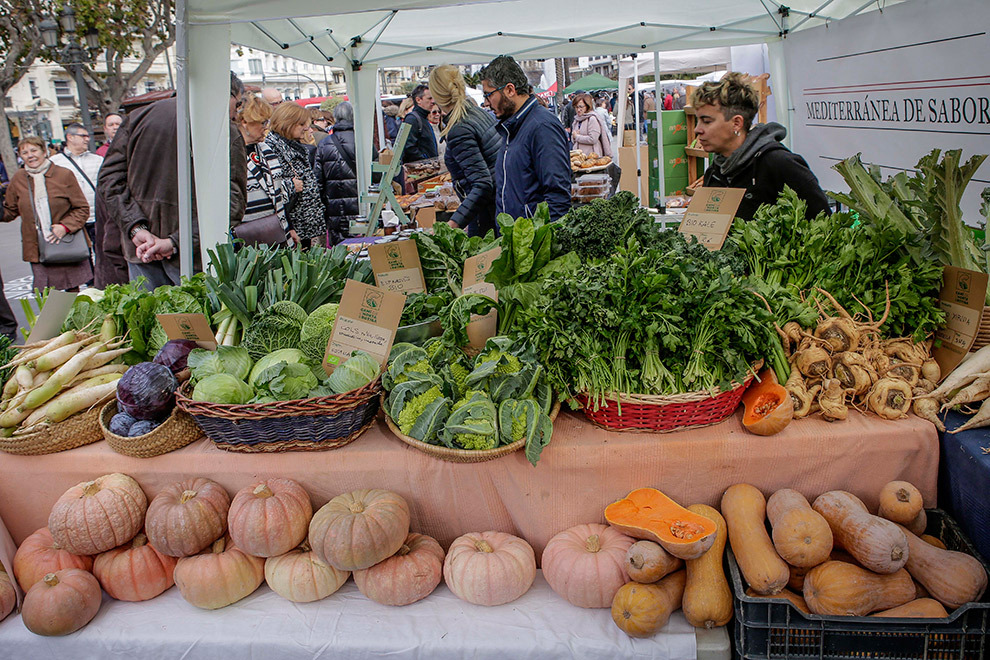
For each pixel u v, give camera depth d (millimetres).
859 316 2494
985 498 2064
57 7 18438
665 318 2162
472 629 2164
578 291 2207
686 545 2047
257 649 2180
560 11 6344
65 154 7547
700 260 2344
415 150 8133
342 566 2189
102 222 5035
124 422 2395
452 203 7004
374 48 7301
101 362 2627
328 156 7547
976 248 2551
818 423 2338
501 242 2650
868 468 2299
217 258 2891
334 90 32656
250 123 5281
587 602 2195
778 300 2439
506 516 2441
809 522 2082
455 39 7086
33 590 2250
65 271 7055
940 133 3711
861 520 2082
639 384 2281
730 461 2293
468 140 5430
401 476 2373
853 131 4742
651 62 9664
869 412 2387
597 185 7621
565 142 4465
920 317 2410
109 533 2338
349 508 2266
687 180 8750
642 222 2668
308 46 6426
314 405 2238
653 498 2287
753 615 2012
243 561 2330
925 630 1939
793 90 5789
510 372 2262
